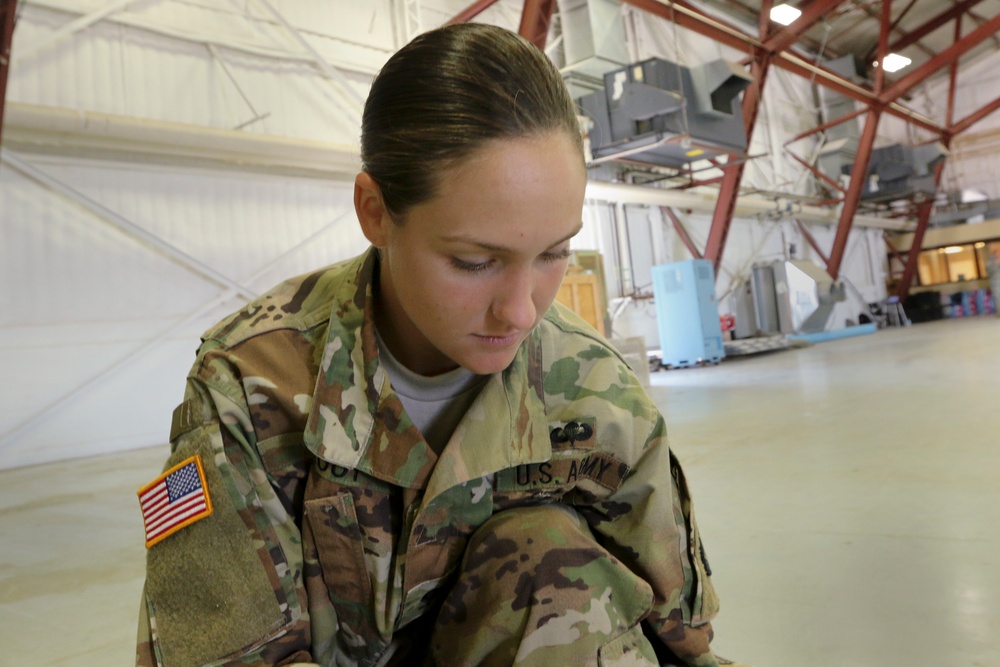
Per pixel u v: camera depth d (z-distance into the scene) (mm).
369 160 540
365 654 765
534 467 753
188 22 5508
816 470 2338
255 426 680
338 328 699
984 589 1266
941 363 5395
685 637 808
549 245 515
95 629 1491
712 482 2324
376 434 682
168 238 5285
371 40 6680
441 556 736
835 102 12656
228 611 631
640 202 8648
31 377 4660
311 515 693
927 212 14172
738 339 10633
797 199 11664
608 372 797
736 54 10750
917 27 13234
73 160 4848
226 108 5688
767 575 1444
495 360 587
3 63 3766
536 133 480
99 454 4836
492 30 517
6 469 4488
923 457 2365
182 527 639
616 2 7488
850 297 13797
